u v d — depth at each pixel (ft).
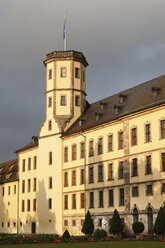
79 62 261.24
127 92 229.66
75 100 255.70
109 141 209.05
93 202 215.10
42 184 256.32
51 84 258.78
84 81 267.39
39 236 166.30
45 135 258.98
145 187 179.32
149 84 213.66
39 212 255.09
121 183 196.13
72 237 175.11
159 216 158.71
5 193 314.55
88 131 225.56
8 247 126.93
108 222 201.57
